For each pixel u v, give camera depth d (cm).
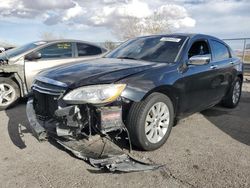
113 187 312
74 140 377
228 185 318
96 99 344
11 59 641
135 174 338
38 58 661
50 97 379
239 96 677
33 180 326
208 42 538
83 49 760
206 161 374
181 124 523
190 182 323
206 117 574
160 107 402
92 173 340
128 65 417
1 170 348
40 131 380
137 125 374
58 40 726
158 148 409
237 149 416
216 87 544
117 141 414
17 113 591
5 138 447
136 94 365
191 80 455
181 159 378
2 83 623
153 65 421
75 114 348
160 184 319
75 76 376
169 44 481
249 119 570
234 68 613
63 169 349
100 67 408
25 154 389
